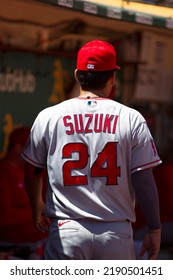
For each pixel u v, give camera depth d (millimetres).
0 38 17250
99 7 12477
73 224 9406
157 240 9602
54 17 15703
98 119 9484
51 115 9617
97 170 9383
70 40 17953
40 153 9750
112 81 9859
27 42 17578
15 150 15336
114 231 9430
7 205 14930
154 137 21219
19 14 15375
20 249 15250
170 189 18047
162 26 13797
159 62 20344
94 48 9633
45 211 9922
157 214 9484
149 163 9391
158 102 21250
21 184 15242
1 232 15156
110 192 9422
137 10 13773
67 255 9438
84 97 9680
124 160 9453
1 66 17844
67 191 9469
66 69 19250
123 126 9438
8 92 18156
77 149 9430
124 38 18641
